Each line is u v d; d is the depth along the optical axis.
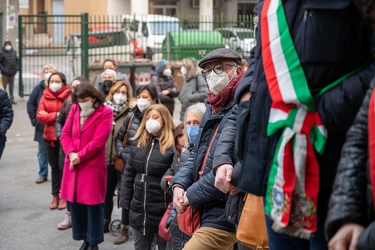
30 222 9.91
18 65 23.31
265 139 2.78
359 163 2.28
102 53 23.73
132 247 8.77
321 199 2.81
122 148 8.65
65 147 7.95
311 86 2.66
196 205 4.96
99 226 7.99
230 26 24.86
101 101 7.98
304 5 2.65
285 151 2.69
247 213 4.07
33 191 11.71
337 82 2.65
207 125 5.01
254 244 4.03
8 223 9.88
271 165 2.75
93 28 25.06
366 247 2.14
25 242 9.04
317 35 2.62
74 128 7.92
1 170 13.34
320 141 2.66
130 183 7.45
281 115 2.69
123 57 23.98
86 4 44.59
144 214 7.27
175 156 6.94
